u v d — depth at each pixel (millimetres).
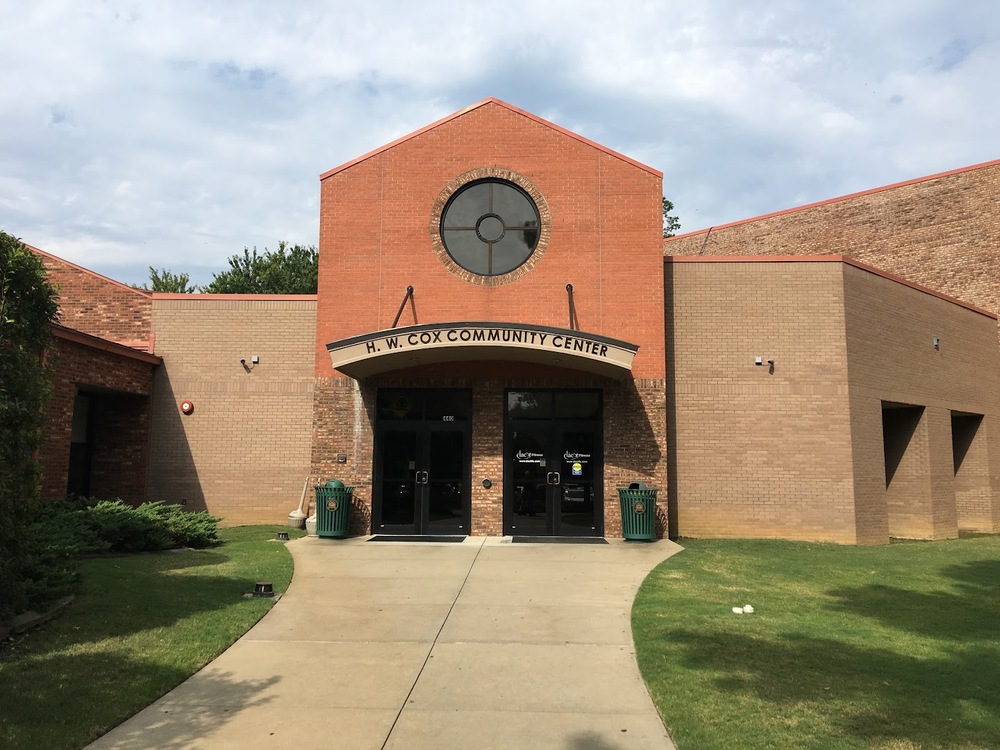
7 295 7395
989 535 20562
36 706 5422
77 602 8273
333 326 15578
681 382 16031
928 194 23719
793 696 5789
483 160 15820
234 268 35344
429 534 15125
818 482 15766
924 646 7238
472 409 15375
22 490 7438
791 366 16047
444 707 5730
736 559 12375
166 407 16875
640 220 15539
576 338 13344
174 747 4949
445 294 15516
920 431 18859
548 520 15133
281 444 16766
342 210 15812
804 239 26359
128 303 17297
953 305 20453
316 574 10672
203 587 9352
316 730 5270
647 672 6426
